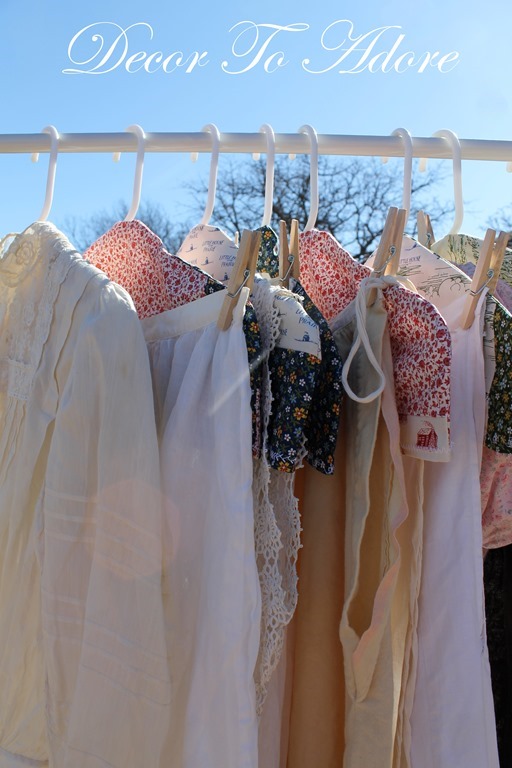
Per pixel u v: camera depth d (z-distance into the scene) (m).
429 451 0.70
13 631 0.78
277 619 0.67
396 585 0.77
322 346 0.73
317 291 0.83
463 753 0.70
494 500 0.79
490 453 0.78
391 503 0.72
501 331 0.74
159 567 0.70
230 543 0.67
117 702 0.68
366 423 0.73
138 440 0.72
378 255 0.74
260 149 0.87
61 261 0.81
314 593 0.77
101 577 0.70
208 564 0.69
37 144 0.86
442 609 0.73
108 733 0.68
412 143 0.87
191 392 0.73
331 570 0.77
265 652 0.68
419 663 0.74
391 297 0.73
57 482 0.73
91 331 0.73
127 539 0.70
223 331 0.72
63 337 0.79
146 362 0.73
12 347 0.88
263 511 0.69
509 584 0.84
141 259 0.85
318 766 0.75
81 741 0.68
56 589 0.72
